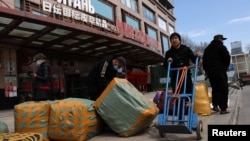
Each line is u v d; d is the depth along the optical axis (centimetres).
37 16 1513
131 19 3619
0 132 555
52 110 568
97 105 601
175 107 584
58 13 1991
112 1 3066
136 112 573
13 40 1839
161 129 531
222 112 801
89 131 582
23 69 1925
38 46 2036
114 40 2209
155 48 3934
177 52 632
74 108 559
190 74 627
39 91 788
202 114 787
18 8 1883
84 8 2419
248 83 5241
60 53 2306
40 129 568
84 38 2056
